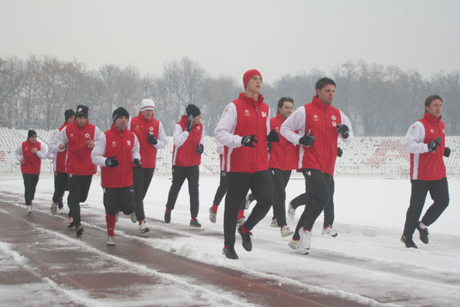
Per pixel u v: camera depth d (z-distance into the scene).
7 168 48.88
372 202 13.62
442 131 7.04
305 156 6.27
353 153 64.25
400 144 67.44
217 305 3.96
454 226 8.74
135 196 7.98
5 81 79.69
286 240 7.54
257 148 5.68
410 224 6.91
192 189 9.07
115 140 7.00
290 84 105.56
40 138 59.22
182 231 8.42
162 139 9.38
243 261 5.73
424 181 6.89
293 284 4.64
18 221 9.77
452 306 3.93
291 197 15.87
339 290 4.31
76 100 82.00
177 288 4.51
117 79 91.44
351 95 96.25
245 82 5.81
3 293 4.36
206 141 64.31
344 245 7.04
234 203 5.77
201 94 95.25
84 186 8.31
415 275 5.10
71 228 8.77
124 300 4.11
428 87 101.50
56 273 5.15
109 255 6.16
